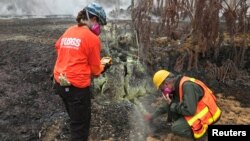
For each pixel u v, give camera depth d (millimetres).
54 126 5031
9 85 6184
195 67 7023
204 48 6992
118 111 5461
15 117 5211
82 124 4082
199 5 6812
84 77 3943
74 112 4016
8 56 7543
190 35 7379
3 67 6977
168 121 4848
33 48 8086
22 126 5016
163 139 4812
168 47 7188
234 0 7238
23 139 4727
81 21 4043
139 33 6797
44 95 5922
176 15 7109
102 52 6996
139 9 6738
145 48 6730
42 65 7059
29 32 9695
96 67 4039
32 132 4883
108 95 5824
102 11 4008
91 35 3932
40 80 6449
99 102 5684
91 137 4844
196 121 4289
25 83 6309
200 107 4312
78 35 3926
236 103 6043
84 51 3904
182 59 6902
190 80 4359
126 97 5840
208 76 6918
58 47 4145
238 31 7336
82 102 3994
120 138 4832
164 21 7219
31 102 5660
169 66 6953
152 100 5855
